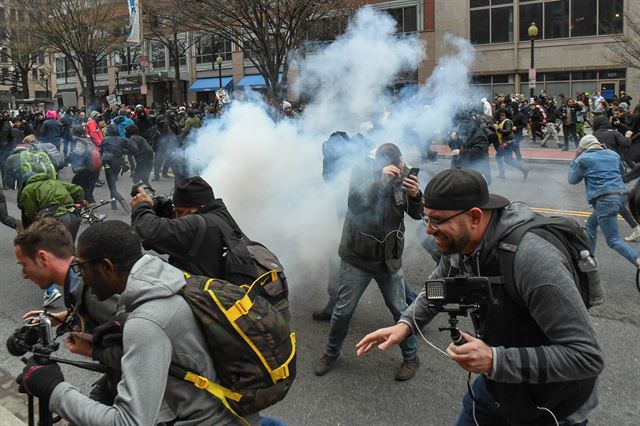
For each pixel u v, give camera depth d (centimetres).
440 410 350
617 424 326
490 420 219
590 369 164
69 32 2938
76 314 226
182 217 289
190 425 174
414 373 391
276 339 180
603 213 566
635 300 520
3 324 493
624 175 633
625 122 1620
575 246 180
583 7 2433
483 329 189
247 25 1622
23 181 559
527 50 2531
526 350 169
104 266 192
